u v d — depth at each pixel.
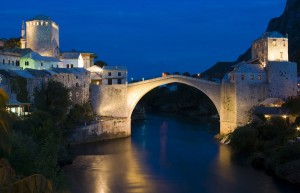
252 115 105.31
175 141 107.38
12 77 88.38
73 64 142.75
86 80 114.56
